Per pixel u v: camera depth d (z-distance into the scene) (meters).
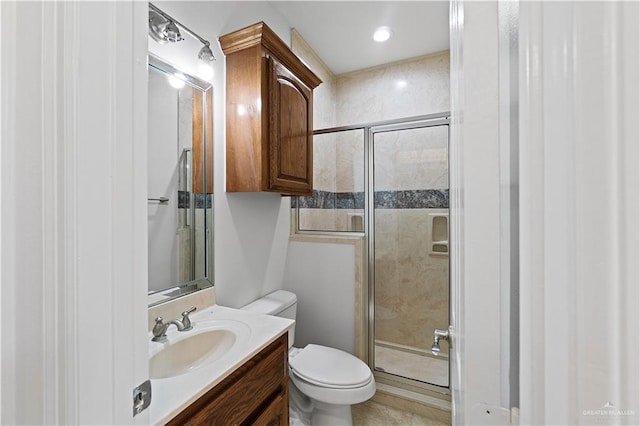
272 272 1.93
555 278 0.20
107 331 0.53
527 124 0.21
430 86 2.41
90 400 0.50
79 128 0.49
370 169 2.12
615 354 0.18
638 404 0.17
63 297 0.47
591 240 0.18
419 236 2.01
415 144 2.01
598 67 0.18
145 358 0.60
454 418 0.57
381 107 2.58
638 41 0.17
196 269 1.35
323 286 2.04
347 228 2.20
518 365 0.27
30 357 0.47
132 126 0.57
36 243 0.47
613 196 0.18
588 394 0.19
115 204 0.54
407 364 2.00
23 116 0.47
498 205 0.27
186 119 1.30
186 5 1.29
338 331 2.00
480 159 0.28
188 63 1.30
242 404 0.94
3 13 0.46
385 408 1.86
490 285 0.28
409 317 2.03
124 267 0.55
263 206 1.83
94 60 0.51
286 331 1.17
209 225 1.41
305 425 1.51
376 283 2.10
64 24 0.48
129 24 0.56
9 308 0.46
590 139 0.18
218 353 1.08
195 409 0.77
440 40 2.23
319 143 2.29
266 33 1.38
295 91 1.68
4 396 0.46
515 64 0.26
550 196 0.20
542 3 0.20
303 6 1.88
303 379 1.45
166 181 1.23
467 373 0.29
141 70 0.59
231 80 1.47
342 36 2.19
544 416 0.21
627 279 0.17
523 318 0.22
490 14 0.28
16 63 0.46
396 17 1.98
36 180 0.47
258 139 1.41
